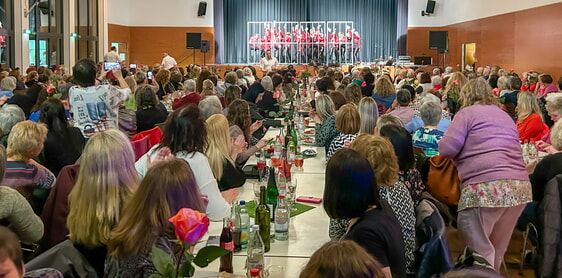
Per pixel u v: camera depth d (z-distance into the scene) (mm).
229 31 19891
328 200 2324
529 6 12586
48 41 14570
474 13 16094
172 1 19625
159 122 5965
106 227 2240
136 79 8375
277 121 6992
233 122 4742
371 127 4863
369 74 9539
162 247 1967
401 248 2285
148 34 19766
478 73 13047
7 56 12547
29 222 2828
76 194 2279
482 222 3318
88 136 4664
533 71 12414
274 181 3270
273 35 19469
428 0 19125
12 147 3418
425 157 3736
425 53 19438
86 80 4648
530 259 4535
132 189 2320
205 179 2840
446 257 2342
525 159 4570
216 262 2568
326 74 10750
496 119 3328
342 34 19328
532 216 4059
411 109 6027
